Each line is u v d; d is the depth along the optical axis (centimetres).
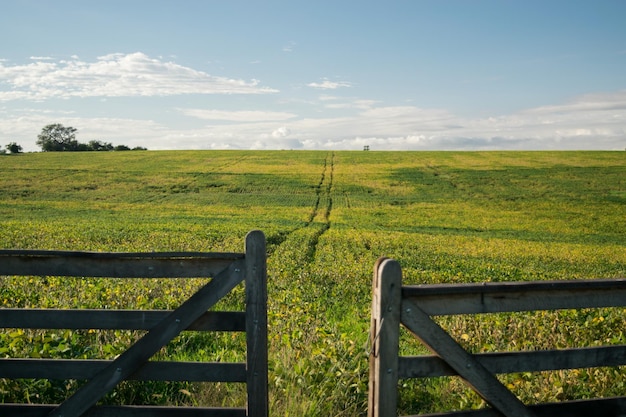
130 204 5478
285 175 7619
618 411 375
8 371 387
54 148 16425
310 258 2084
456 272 1730
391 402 347
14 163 8431
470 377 354
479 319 785
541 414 365
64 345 507
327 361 534
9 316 388
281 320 770
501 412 359
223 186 6744
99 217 4462
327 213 5084
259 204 5566
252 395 383
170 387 493
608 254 2994
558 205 5819
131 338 590
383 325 342
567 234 4316
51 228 3150
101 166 8250
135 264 390
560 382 494
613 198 6197
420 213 5231
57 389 465
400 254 2380
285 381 484
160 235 2878
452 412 360
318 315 882
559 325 730
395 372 346
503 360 360
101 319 389
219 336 719
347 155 10138
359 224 4316
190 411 384
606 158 9600
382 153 10512
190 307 382
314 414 448
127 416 383
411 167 8562
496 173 7981
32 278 1135
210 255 383
